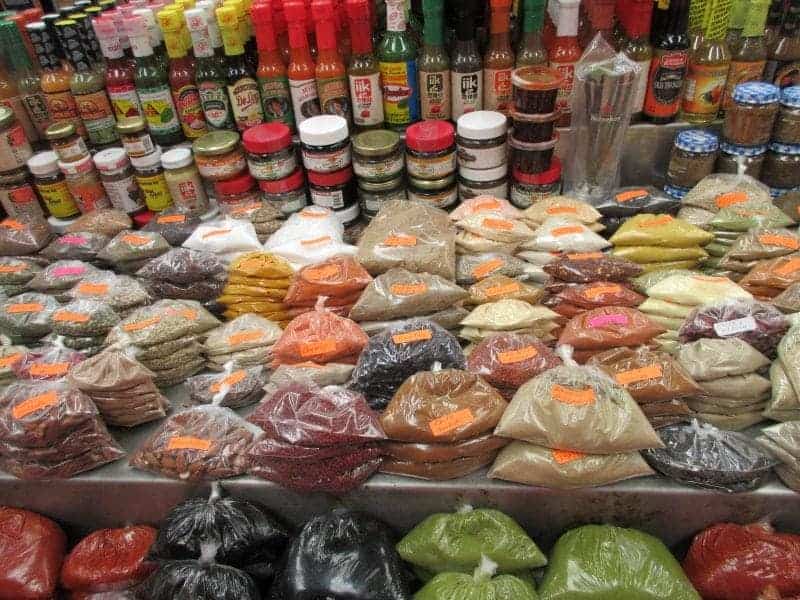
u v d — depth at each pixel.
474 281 1.75
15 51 2.10
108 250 1.91
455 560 1.32
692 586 1.28
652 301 1.61
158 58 2.10
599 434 1.26
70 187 2.09
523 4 1.82
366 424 1.33
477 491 1.37
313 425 1.31
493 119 1.89
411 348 1.47
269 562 1.42
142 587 1.36
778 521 1.35
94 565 1.44
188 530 1.36
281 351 1.58
